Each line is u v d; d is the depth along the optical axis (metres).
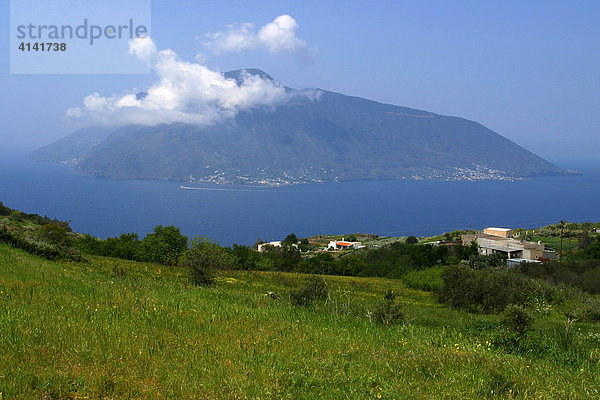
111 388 6.04
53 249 29.77
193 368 7.08
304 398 6.26
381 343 10.91
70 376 6.24
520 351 11.29
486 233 117.75
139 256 52.53
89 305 10.87
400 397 6.53
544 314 28.47
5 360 6.54
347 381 7.08
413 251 78.44
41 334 7.88
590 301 32.62
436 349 10.07
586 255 72.62
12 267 17.75
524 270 53.78
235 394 6.07
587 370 9.30
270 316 13.07
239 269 61.53
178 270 41.00
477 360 8.91
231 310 13.05
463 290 31.73
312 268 74.75
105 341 7.90
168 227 51.47
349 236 180.25
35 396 5.56
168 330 9.48
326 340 10.23
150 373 6.69
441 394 6.87
